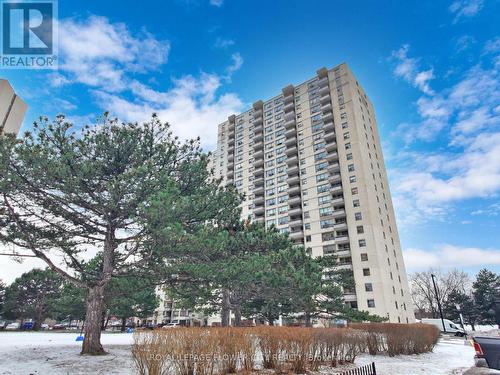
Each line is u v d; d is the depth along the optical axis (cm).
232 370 743
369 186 5791
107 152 1248
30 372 796
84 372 805
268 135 7856
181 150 1436
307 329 920
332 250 5612
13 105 3073
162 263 1206
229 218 1524
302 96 7569
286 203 6681
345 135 6328
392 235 6053
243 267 1237
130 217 1233
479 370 1045
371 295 4891
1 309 4547
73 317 4806
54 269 1185
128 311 4316
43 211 1177
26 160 1018
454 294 6550
